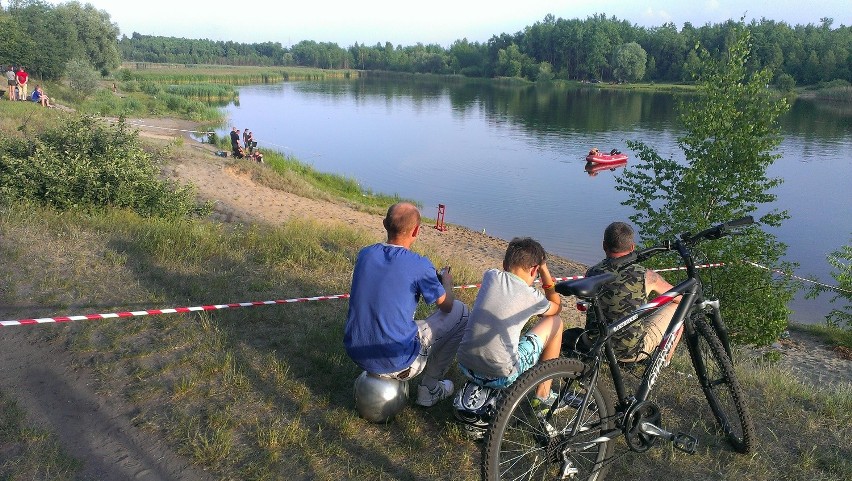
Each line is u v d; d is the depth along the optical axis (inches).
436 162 1430.9
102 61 2645.2
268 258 292.0
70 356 186.5
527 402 127.9
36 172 358.6
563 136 1893.5
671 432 151.5
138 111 1782.7
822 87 4146.2
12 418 154.8
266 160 1022.4
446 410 167.2
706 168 399.9
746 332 371.9
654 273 163.3
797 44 4431.6
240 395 168.7
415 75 6673.2
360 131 1948.8
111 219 339.9
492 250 698.2
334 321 221.1
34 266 255.4
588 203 1059.9
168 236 305.0
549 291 158.2
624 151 1609.3
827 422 168.7
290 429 152.3
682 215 398.9
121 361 184.4
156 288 242.1
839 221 978.1
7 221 312.3
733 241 378.6
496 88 4670.3
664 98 3668.8
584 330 163.8
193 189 469.4
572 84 5177.2
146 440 149.2
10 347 190.7
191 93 2834.6
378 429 157.3
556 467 135.0
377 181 1192.8
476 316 148.9
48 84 1740.9
